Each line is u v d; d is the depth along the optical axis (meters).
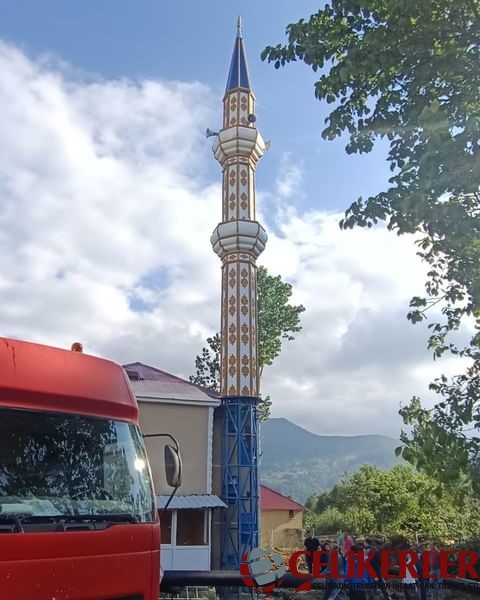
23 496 5.46
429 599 15.23
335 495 60.06
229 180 30.58
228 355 28.02
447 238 6.46
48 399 5.96
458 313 7.70
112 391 6.60
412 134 6.79
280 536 44.50
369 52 6.88
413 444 6.72
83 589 5.43
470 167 5.66
